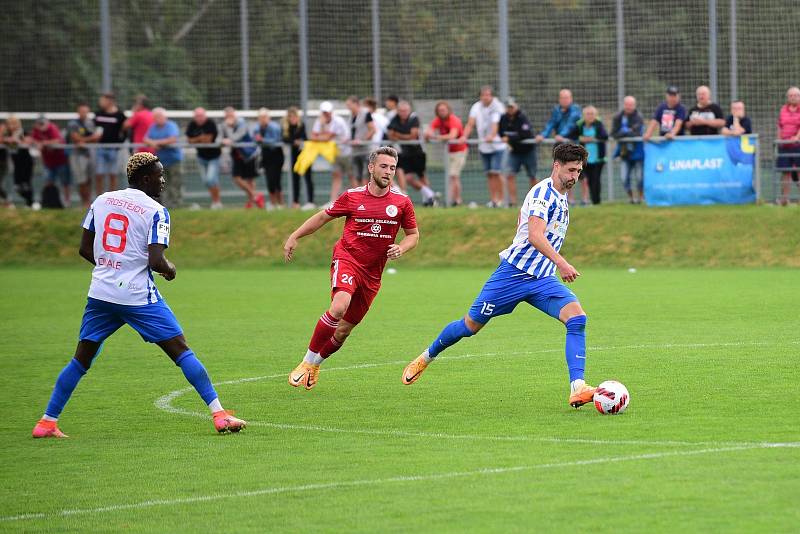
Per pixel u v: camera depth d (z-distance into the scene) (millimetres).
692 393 27891
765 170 70750
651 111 74188
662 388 28703
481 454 21906
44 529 17906
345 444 23250
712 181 67125
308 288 57844
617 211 67750
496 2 76812
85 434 24984
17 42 83188
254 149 74000
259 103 81812
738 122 66750
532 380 30609
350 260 29516
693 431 23406
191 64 83188
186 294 55469
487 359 34562
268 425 25547
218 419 24656
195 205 76500
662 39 73500
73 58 83000
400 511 18125
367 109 71375
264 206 77375
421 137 73938
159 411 27594
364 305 30031
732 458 20922
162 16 83188
